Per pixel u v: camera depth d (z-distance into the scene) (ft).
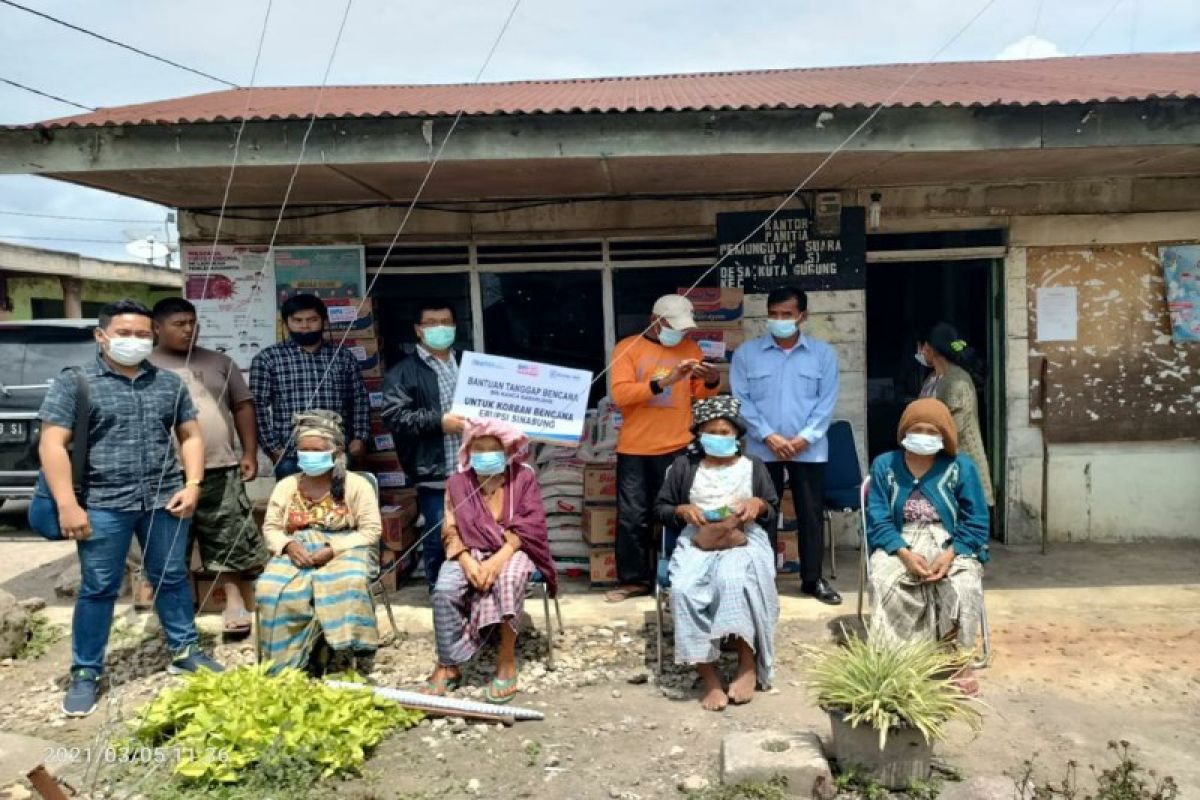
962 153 16.01
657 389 16.03
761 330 20.30
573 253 20.86
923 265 21.79
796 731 11.82
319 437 13.80
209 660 14.51
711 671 13.05
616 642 15.56
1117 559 19.63
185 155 15.19
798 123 15.06
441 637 13.42
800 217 20.10
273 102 19.19
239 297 20.33
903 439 13.50
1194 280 20.43
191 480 14.14
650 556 17.70
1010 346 20.68
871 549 13.89
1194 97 14.65
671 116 15.05
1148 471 20.77
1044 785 10.43
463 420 14.23
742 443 14.52
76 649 13.32
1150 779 10.68
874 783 10.31
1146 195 20.22
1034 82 18.86
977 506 13.46
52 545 24.31
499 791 10.64
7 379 25.84
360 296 20.43
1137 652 14.58
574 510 19.02
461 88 24.43
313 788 10.69
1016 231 20.42
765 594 13.19
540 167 16.47
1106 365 20.83
